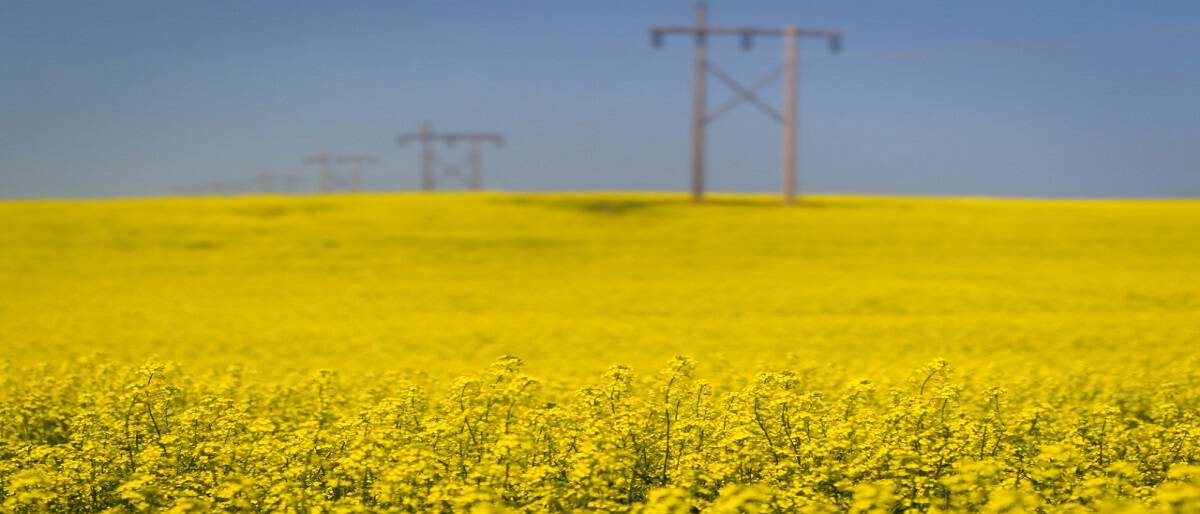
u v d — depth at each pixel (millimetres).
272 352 21688
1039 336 23203
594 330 24984
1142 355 19531
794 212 55031
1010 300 30594
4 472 8758
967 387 13727
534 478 7547
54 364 19438
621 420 8898
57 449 8938
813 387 13547
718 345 22500
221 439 9844
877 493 6797
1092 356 20188
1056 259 40406
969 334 23734
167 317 28094
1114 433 9750
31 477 7863
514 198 62656
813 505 6820
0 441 10188
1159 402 12930
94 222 50500
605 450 8211
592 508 7609
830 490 7973
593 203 59438
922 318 27016
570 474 7883
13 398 13016
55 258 41125
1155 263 39000
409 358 20312
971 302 30359
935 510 6840
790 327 25438
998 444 9047
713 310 29562
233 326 26250
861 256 41531
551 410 9469
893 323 25812
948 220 51781
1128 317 27031
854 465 8109
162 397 10531
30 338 23438
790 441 8883
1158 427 9867
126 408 10438
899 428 9227
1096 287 32812
